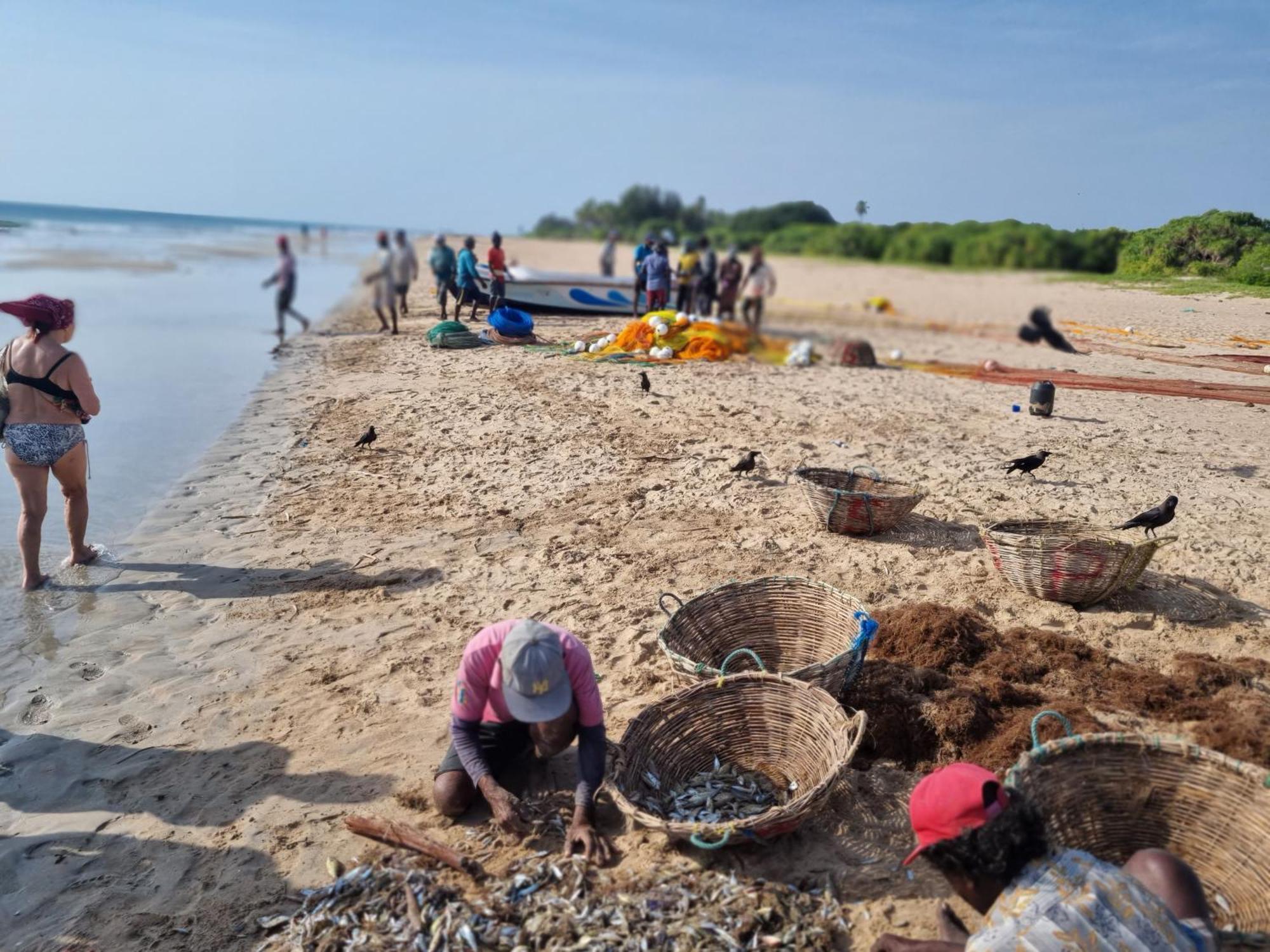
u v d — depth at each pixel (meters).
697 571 6.85
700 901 3.55
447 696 5.31
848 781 4.27
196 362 16.83
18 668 5.84
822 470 7.97
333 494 9.06
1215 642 5.50
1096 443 10.35
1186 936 2.66
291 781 4.59
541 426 11.33
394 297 19.89
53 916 3.81
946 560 6.85
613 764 4.11
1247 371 14.71
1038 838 2.81
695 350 15.81
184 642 6.14
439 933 3.44
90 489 9.40
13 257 43.00
